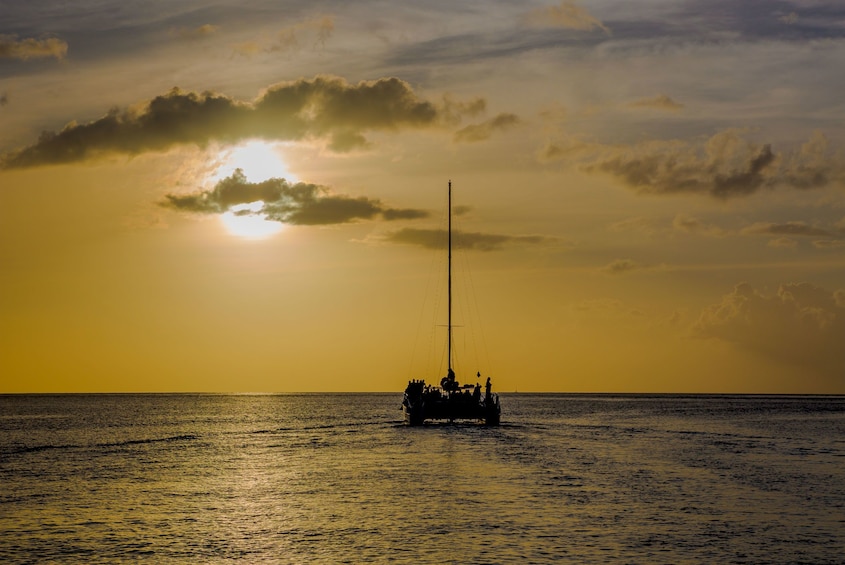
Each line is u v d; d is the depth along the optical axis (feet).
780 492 191.62
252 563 128.26
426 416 411.34
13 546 138.31
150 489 199.00
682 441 338.13
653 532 147.43
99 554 133.39
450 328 434.71
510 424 459.32
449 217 442.50
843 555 132.87
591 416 598.75
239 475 224.12
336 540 142.10
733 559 130.21
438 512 166.30
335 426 450.71
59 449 307.99
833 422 515.50
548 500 179.93
